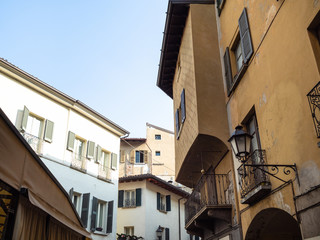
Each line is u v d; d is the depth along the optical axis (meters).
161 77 18.09
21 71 16.52
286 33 7.18
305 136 6.23
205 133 10.71
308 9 6.33
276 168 6.78
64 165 18.39
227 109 11.20
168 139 38.88
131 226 26.00
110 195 21.58
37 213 6.60
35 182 5.88
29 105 17.11
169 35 14.97
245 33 9.55
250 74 9.21
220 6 12.08
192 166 13.84
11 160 4.88
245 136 7.25
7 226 5.31
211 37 12.55
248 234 9.30
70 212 9.02
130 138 36.66
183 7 13.41
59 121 18.80
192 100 11.83
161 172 36.84
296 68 6.68
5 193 5.87
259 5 8.74
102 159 22.09
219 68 11.97
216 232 12.61
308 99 5.81
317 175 5.79
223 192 11.59
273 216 8.48
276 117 7.48
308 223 5.98
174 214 30.19
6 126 4.68
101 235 19.95
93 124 21.44
